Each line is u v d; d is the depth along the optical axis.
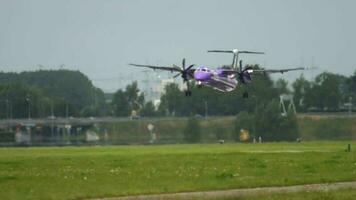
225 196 165.75
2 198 164.75
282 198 160.12
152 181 199.88
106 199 164.50
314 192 170.12
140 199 163.50
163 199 162.00
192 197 165.00
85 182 198.00
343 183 195.62
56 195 169.50
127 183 194.75
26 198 164.62
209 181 198.12
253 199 159.75
